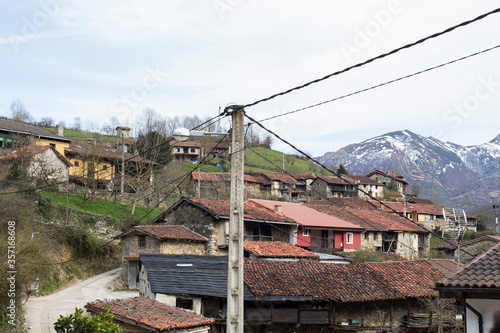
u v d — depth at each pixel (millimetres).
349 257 40875
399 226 52781
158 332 17594
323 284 27828
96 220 41719
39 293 30609
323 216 46500
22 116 85125
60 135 58000
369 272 30281
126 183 53812
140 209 50812
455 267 33500
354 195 90062
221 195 66062
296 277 28125
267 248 34344
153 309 19797
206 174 70562
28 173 42031
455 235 37656
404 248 52750
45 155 46219
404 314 29047
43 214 36906
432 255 51531
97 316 14008
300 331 27312
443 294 11828
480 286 10797
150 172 53469
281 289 26375
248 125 12523
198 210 37000
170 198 56188
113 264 39812
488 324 11055
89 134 92938
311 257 35750
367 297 27234
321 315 26906
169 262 27297
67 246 36031
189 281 26625
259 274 27453
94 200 48219
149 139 61000
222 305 26297
